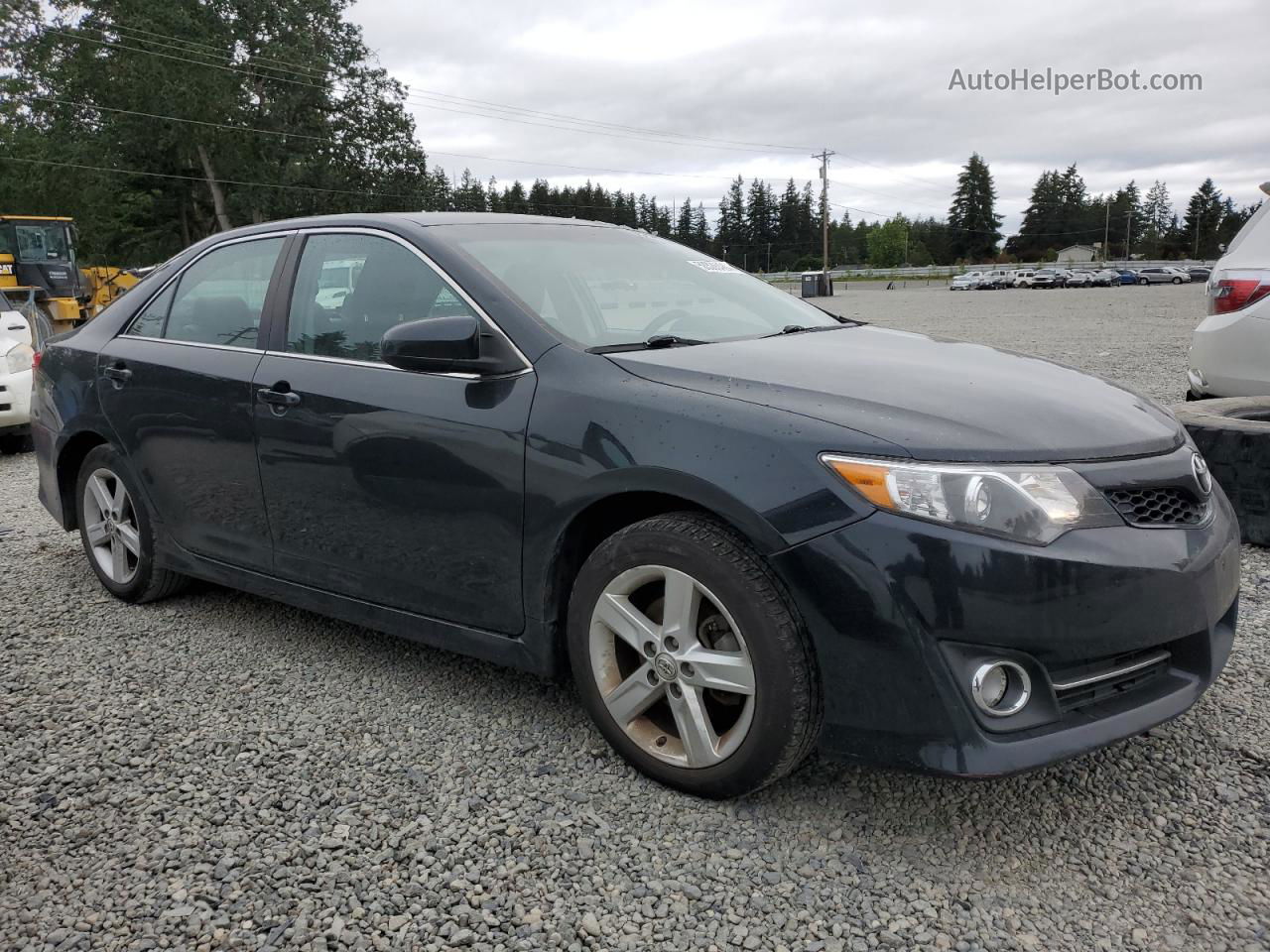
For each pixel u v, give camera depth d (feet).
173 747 9.54
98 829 8.18
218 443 11.49
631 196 462.19
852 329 11.48
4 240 57.72
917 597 7.07
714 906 7.07
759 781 7.88
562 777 8.82
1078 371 10.02
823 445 7.48
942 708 7.13
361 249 10.84
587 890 7.28
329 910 7.09
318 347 10.77
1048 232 473.26
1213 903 7.01
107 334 13.46
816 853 7.66
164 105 149.89
